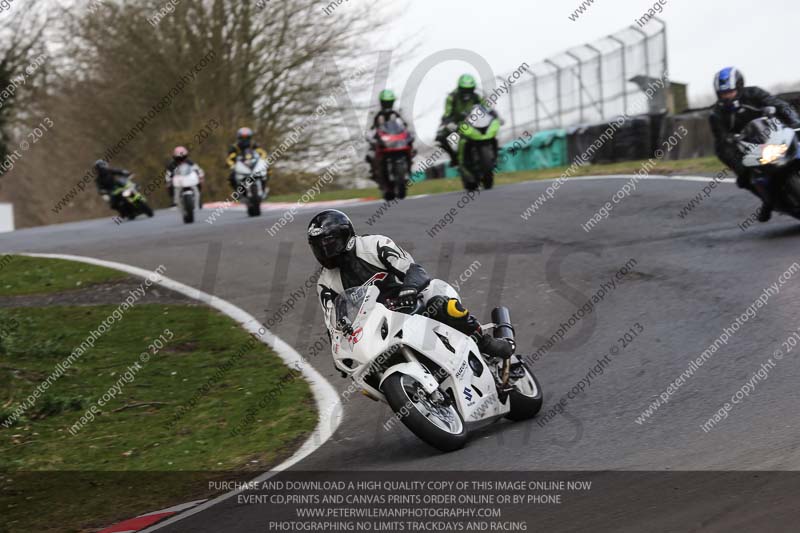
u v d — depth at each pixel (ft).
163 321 134.62
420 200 211.82
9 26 396.57
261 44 397.60
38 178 479.41
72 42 402.72
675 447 64.08
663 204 166.50
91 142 422.82
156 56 394.93
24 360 119.14
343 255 73.20
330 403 94.53
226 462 81.41
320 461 76.28
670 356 89.71
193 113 402.31
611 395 81.82
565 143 323.57
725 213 152.46
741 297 103.81
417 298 73.56
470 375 74.49
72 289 161.17
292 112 403.95
